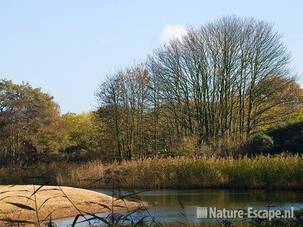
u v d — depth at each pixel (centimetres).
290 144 3862
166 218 1684
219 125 5094
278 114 5012
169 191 3203
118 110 5472
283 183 3069
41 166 4700
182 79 5153
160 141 5378
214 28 5088
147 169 3441
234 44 5038
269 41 5025
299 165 3070
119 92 5456
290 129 4034
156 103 5303
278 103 5000
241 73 5059
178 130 5266
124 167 3481
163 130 5369
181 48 5144
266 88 4978
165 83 5203
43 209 1945
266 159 3222
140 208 595
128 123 5481
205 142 4897
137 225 604
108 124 5525
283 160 3142
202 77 5106
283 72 5019
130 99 5466
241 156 3641
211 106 5122
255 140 3962
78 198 2244
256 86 5006
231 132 5075
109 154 5541
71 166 4259
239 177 3262
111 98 5469
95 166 3638
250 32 5031
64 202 2119
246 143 4031
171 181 3406
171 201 2503
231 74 5062
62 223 1747
